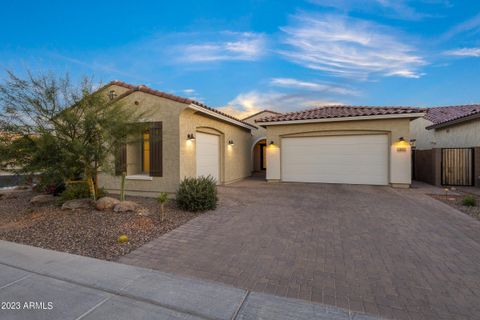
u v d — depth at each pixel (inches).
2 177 282.5
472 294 123.8
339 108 642.8
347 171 536.1
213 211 297.7
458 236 207.6
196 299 119.0
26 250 181.2
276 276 143.1
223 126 542.0
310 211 297.4
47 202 331.6
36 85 255.1
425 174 545.0
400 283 134.6
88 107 269.4
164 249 183.6
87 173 285.1
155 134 386.9
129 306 114.0
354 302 117.7
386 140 504.7
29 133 253.3
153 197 389.4
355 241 198.1
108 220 249.1
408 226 235.3
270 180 596.1
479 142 488.4
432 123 661.3
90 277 140.6
